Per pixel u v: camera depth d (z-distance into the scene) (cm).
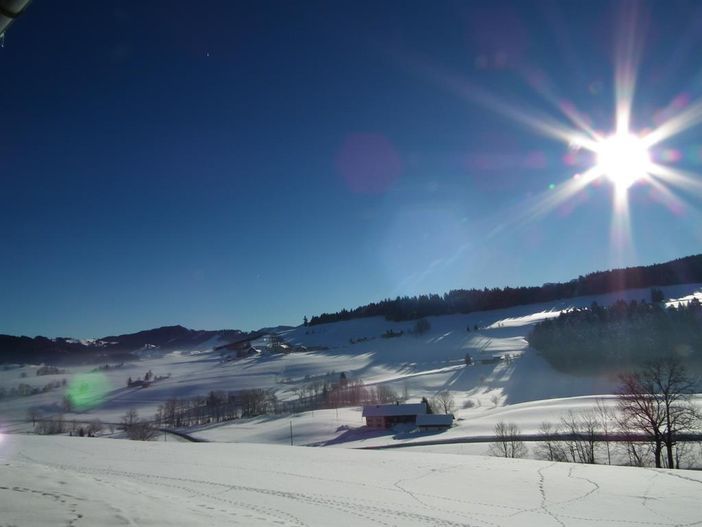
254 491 1733
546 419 6512
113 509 932
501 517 1465
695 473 2198
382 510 1493
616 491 1828
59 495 1015
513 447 4438
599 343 13575
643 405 3375
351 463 2553
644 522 1434
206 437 9138
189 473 2127
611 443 4375
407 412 8462
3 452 2852
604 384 11619
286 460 2666
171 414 12462
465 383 14112
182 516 967
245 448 3247
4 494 961
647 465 3681
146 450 3070
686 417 3334
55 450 2994
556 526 1379
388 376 17500
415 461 2630
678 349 12394
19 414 14800
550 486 1925
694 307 14688
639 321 14312
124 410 14962
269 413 11806
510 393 12281
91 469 2172
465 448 5462
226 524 962
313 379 18225
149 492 1335
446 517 1437
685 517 1488
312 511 1427
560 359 14150
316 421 9625
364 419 9600
